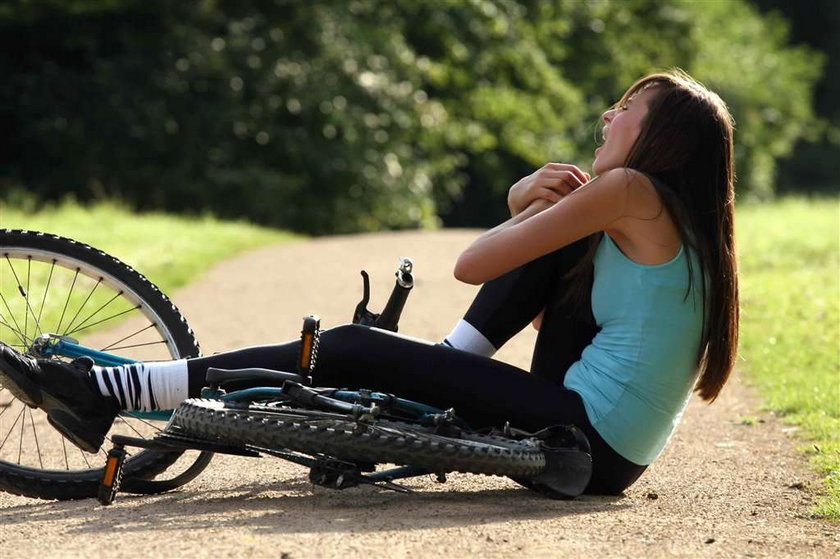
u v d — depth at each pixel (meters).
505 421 9.80
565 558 8.04
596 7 105.75
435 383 9.64
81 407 9.57
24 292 11.40
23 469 10.45
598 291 9.84
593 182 9.63
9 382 9.42
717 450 13.07
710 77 118.94
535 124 101.44
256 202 85.50
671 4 111.44
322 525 8.77
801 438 13.69
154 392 9.67
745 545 8.66
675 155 9.66
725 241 9.80
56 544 8.33
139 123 84.75
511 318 10.12
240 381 9.71
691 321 9.72
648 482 11.22
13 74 88.25
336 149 88.94
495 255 9.73
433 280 33.66
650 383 9.71
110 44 89.56
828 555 8.48
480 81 99.25
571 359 10.13
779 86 127.50
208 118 86.19
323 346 9.55
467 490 10.49
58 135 84.25
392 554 7.97
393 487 9.45
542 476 9.84
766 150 127.25
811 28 166.75
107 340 19.11
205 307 27.58
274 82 87.06
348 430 9.21
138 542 8.30
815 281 30.95
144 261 35.56
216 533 8.50
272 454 9.33
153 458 10.57
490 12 95.94
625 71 109.88
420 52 98.56
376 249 46.03
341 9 92.19
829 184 157.62
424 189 93.62
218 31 90.12
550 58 106.12
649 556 8.20
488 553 8.07
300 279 34.31
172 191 84.88
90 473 10.54
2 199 66.50
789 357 19.33
